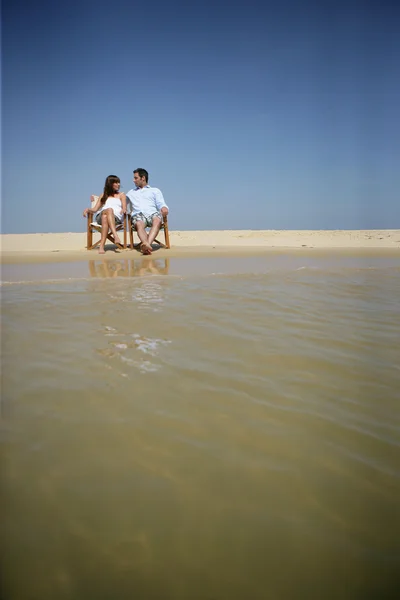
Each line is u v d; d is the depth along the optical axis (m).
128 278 4.93
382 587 1.03
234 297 3.96
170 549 1.11
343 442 1.58
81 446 1.51
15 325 2.93
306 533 1.17
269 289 4.39
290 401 1.88
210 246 8.98
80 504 1.24
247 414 1.76
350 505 1.27
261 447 1.54
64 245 8.92
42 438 1.55
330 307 3.64
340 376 2.17
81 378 2.06
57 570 1.04
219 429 1.64
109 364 2.24
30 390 1.92
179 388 1.98
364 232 13.31
